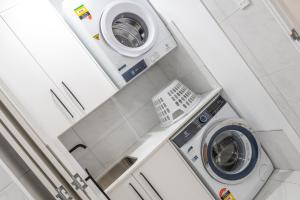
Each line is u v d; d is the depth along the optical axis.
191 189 2.36
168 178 2.30
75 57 2.40
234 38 2.28
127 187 2.19
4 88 2.13
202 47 2.53
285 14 1.91
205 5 2.30
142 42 2.67
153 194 2.25
